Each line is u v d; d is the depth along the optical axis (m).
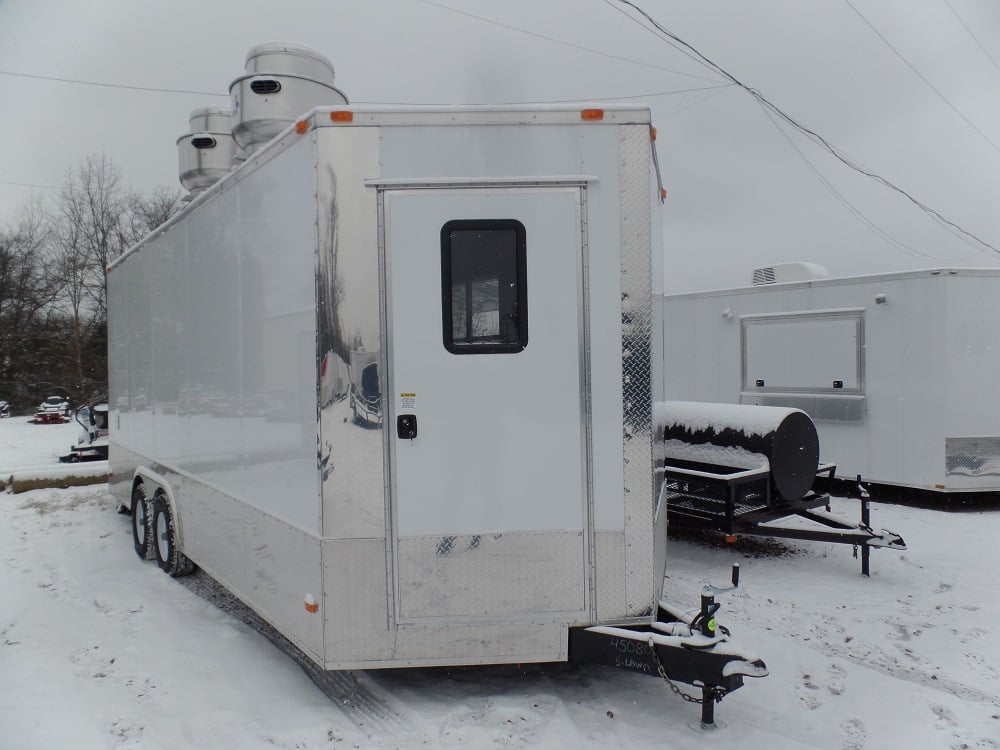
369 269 2.96
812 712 3.23
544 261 2.99
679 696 3.33
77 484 9.82
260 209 3.49
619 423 3.03
